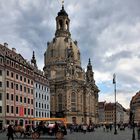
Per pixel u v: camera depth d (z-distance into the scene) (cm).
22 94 13138
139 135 6412
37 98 15062
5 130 10938
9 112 11869
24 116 13175
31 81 14275
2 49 12256
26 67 13788
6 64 11738
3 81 11475
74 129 12269
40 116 15450
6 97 11662
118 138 7100
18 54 14138
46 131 7362
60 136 6612
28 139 6575
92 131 12662
